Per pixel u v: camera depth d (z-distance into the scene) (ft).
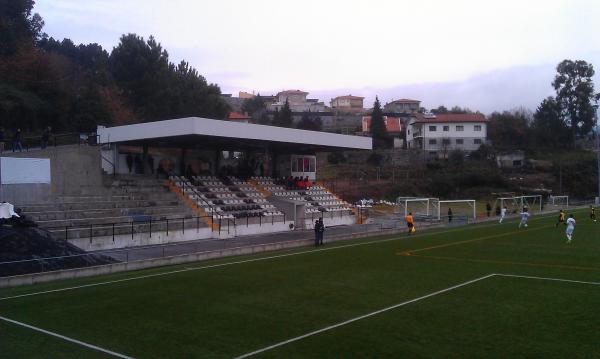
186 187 132.98
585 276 66.18
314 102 607.78
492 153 305.73
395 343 38.37
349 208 170.09
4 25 200.34
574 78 361.30
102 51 376.07
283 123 347.56
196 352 36.83
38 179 103.96
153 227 104.63
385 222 160.35
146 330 42.55
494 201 241.96
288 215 141.59
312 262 80.12
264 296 55.21
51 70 200.44
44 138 122.83
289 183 164.35
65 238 87.86
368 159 297.33
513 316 46.01
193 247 97.66
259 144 147.33
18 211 86.94
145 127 123.13
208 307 50.37
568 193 279.49
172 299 54.03
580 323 43.52
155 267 77.00
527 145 339.77
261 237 118.73
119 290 59.00
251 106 517.55
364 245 103.91
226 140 131.75
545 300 52.39
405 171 272.10
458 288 58.80
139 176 133.28
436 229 143.13
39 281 64.03
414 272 70.13
